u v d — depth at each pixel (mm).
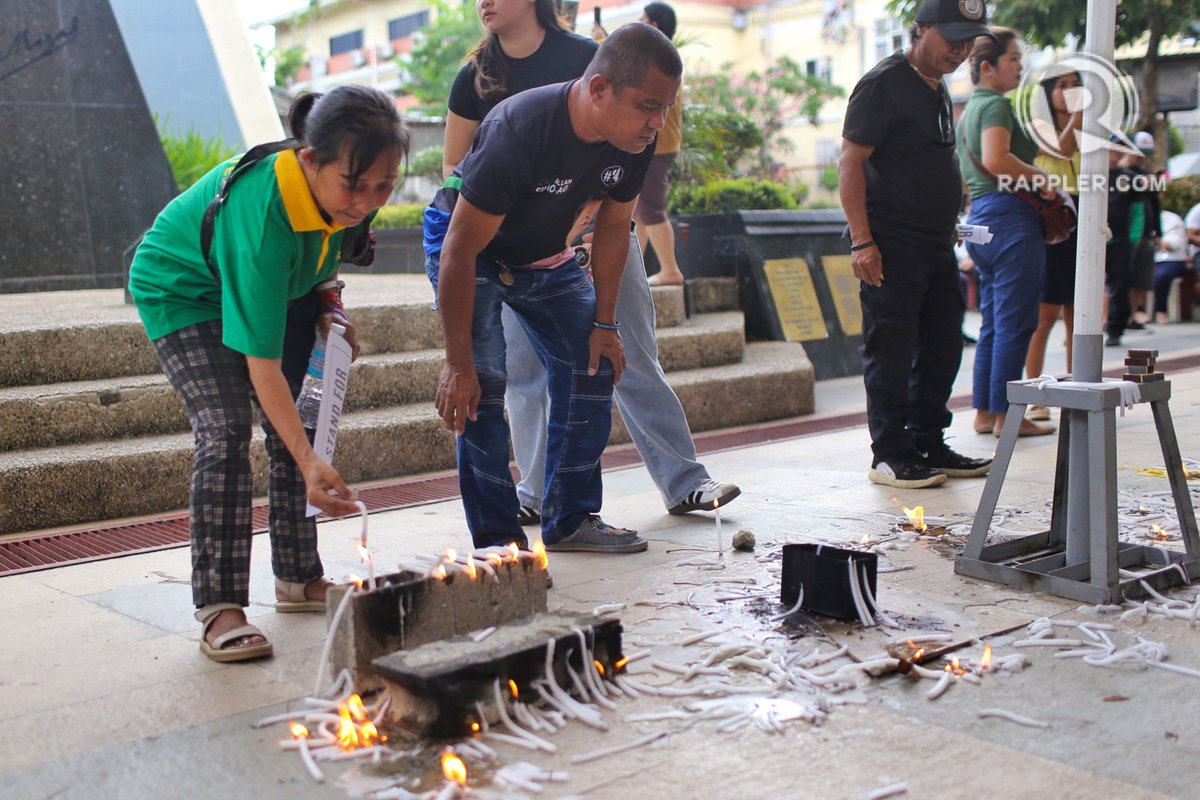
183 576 3451
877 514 4066
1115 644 2672
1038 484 4512
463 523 4094
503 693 2250
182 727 2285
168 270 2727
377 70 35344
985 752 2102
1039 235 5254
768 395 6430
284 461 2992
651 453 4109
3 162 7781
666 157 6801
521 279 3334
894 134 4391
